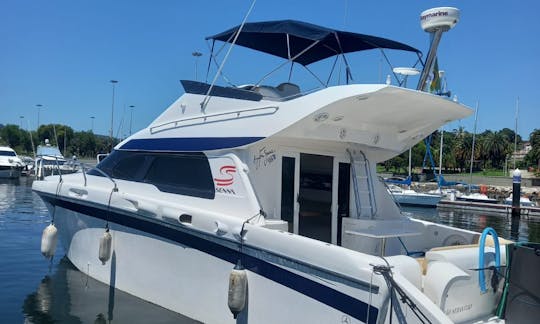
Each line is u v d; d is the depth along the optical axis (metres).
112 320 5.89
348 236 6.11
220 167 5.56
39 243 11.21
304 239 4.39
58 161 8.24
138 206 6.13
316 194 6.08
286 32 5.73
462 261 4.46
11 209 17.95
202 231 5.36
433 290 4.20
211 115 5.81
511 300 4.46
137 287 6.25
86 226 7.24
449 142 81.31
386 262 3.96
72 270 7.60
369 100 4.84
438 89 5.61
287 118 4.96
